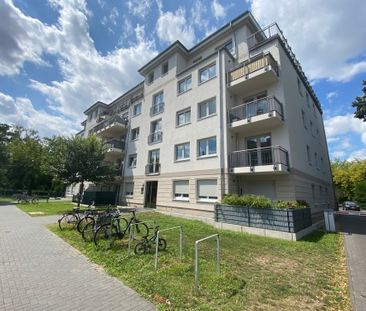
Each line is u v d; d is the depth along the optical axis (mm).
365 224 14852
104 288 4141
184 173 15984
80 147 17156
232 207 11031
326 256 6703
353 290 4305
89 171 17031
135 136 23312
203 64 16828
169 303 3584
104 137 28375
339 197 42250
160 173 18094
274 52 14391
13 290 3918
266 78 13562
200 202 14320
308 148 17078
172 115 18375
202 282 4359
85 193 23016
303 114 17312
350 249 7699
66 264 5363
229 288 4102
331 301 3846
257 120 12633
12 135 41156
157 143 19297
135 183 20906
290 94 14727
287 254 6766
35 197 24391
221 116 14508
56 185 36531
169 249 6672
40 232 8727
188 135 16453
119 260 5625
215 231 9844
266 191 13086
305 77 19500
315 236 9969
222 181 13406
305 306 3645
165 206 16828
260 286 4344
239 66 14453
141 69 22891
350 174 39281
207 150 15047
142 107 22562
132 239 7750
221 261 5781
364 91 15000
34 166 36969
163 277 4590
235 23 16625
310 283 4586
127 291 4031
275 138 13273
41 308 3375
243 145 14500
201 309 3404
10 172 35188
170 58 20328
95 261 5633
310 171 16266
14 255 5840
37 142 39719
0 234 8195
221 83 15148
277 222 9414
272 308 3537
